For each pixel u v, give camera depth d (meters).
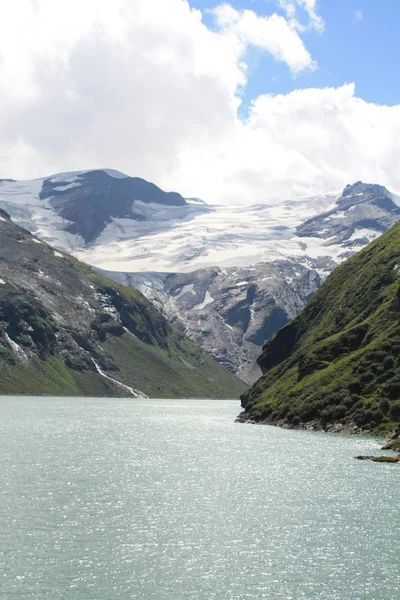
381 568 52.19
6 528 60.72
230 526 63.34
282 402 186.38
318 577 50.22
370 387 159.88
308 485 83.88
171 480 86.81
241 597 46.38
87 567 51.28
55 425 175.75
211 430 167.88
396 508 71.19
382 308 195.38
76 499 73.19
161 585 48.16
